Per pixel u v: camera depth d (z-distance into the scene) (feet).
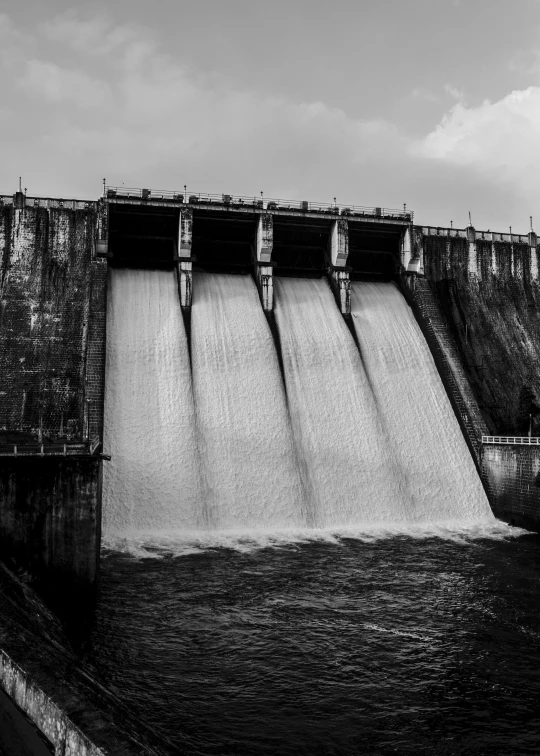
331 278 192.03
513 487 149.79
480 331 197.67
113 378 152.46
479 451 163.12
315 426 158.92
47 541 94.89
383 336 182.80
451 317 196.34
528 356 198.39
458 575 110.83
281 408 158.71
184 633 86.12
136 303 170.09
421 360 180.14
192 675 75.36
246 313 176.24
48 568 94.89
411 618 92.43
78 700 47.11
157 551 121.39
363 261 208.85
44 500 94.89
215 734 63.93
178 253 175.83
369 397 167.02
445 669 78.07
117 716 48.39
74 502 95.66
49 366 150.30
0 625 60.29
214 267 194.39
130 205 171.32
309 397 163.73
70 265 167.63
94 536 96.12
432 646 83.87
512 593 102.32
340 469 152.87
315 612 93.91
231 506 140.56
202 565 113.80
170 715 66.85
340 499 148.56
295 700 70.59
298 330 176.45
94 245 168.86
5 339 152.97
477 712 69.10
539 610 95.71
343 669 77.61
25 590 86.99
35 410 143.33
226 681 74.23
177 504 137.49
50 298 161.89
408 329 187.42
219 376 160.45
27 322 156.87
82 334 156.97
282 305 182.70
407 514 150.20
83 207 172.76
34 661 53.47
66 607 93.71
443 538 136.46
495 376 189.47
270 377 163.63
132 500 135.95
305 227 191.11
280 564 115.44
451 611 95.04
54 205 171.22
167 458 142.72
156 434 145.89
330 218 185.88
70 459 95.55
